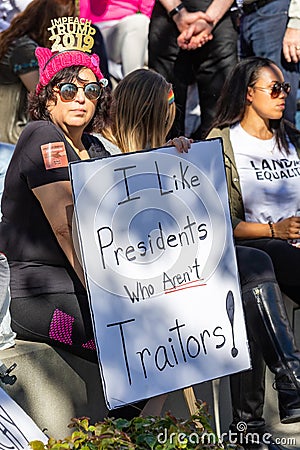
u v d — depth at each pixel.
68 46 3.93
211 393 4.59
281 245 4.80
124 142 4.32
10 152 5.23
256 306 4.18
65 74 3.89
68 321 3.84
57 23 3.95
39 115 3.98
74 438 3.35
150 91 4.29
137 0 6.36
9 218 3.93
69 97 3.89
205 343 3.75
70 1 5.62
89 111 3.97
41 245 3.88
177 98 6.39
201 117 6.40
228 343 3.80
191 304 3.73
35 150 3.78
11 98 5.67
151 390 3.61
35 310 3.84
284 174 5.02
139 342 3.61
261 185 4.94
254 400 4.36
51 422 3.88
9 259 3.93
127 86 4.31
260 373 4.32
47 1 5.55
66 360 3.94
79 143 4.09
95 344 3.57
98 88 3.95
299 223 4.76
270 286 4.21
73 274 3.90
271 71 4.93
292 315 5.07
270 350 4.15
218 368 3.77
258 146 5.00
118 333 3.57
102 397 4.12
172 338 3.68
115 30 6.36
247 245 4.85
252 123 5.00
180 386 3.67
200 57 6.25
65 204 3.72
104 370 3.53
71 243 3.71
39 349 3.82
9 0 5.68
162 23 6.25
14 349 3.78
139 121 4.29
